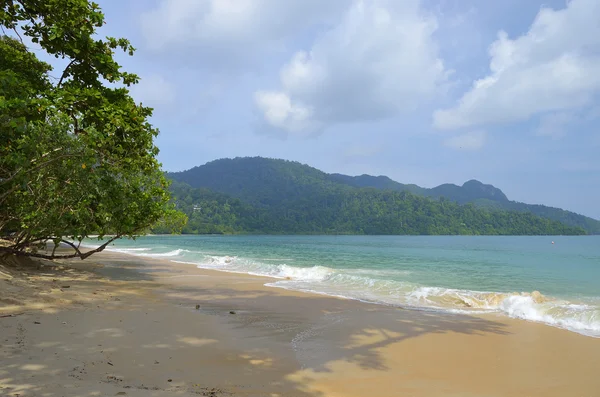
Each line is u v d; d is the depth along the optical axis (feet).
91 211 49.75
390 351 24.22
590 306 38.11
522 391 18.34
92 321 26.18
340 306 38.68
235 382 17.42
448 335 28.22
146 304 35.45
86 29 42.91
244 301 40.55
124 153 47.19
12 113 31.73
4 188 42.19
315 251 162.71
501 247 227.40
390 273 77.82
